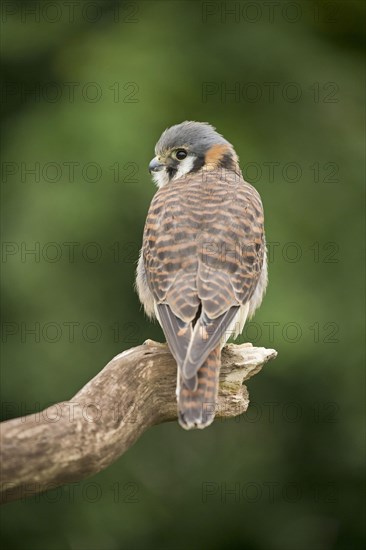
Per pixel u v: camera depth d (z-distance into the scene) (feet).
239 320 26.50
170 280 25.50
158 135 39.50
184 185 28.22
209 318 24.30
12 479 21.61
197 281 25.17
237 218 26.89
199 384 23.24
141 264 28.22
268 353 25.98
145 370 24.20
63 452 21.95
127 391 23.73
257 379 42.55
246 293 25.99
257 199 28.53
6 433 21.58
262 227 27.99
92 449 22.41
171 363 24.57
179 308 24.54
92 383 23.57
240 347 26.04
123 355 24.57
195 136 31.76
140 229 39.88
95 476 41.70
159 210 27.48
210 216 26.73
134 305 40.93
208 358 23.82
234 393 25.68
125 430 23.32
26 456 21.61
